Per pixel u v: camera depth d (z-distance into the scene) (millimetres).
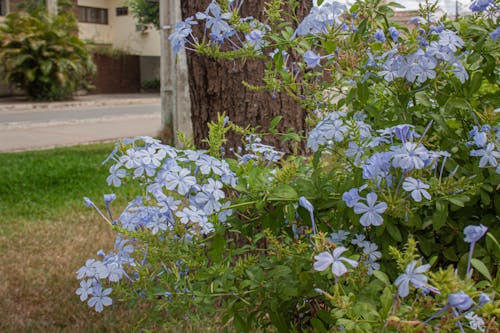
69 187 7680
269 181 2092
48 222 6125
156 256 2176
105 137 13133
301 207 2076
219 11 2312
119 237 2287
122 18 31906
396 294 1514
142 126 15195
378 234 1946
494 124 2012
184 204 2129
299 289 1977
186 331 3268
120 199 7008
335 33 2184
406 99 2143
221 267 2152
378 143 2010
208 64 3822
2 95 23406
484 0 2098
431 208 2049
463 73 2020
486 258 1987
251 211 2256
